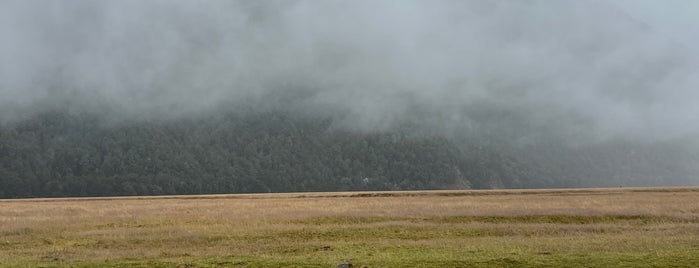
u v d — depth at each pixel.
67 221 46.34
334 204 63.06
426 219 45.88
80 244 35.59
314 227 41.28
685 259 26.19
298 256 29.38
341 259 27.61
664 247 30.61
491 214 47.59
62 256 30.73
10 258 30.20
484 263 25.89
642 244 31.81
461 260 26.73
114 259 29.28
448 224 42.72
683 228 39.44
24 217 50.44
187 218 47.78
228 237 37.22
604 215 46.47
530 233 38.12
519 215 47.03
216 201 77.31
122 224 44.34
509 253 29.27
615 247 30.84
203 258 28.84
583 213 47.44
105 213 54.03
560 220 45.41
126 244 35.28
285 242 35.19
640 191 89.38
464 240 35.09
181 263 27.12
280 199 81.44
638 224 42.88
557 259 26.56
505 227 40.62
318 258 28.19
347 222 44.88
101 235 38.53
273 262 26.81
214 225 43.16
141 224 44.34
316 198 83.00
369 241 35.16
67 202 85.12
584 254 28.22
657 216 45.62
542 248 30.97
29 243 36.16
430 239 35.94
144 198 104.88
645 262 25.58
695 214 46.31
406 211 51.25
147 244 35.16
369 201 69.62
